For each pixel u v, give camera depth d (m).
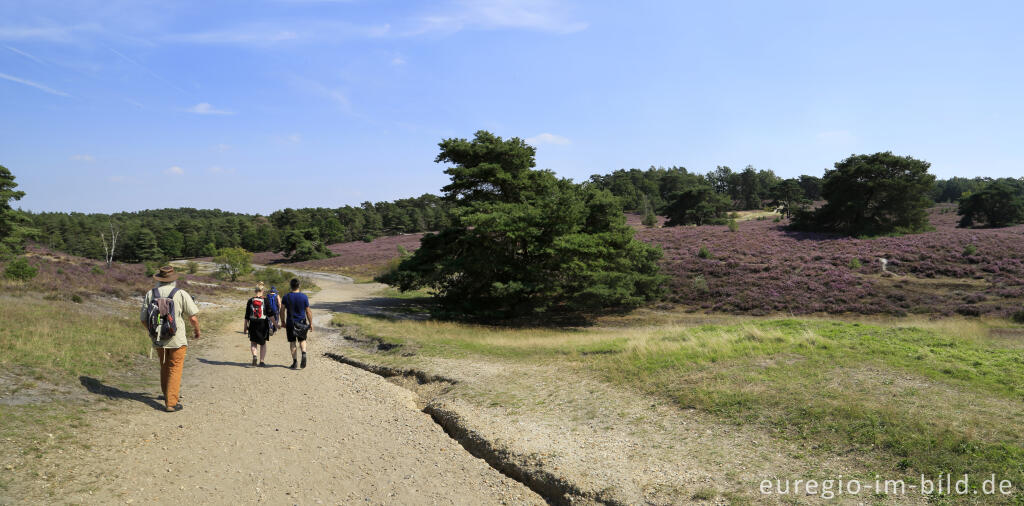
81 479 4.15
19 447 4.48
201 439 5.57
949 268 28.00
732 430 6.37
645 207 98.75
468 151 28.55
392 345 13.66
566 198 25.14
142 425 5.75
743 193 127.19
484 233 25.69
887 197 40.56
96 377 7.42
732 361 9.20
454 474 5.46
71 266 33.81
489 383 9.35
